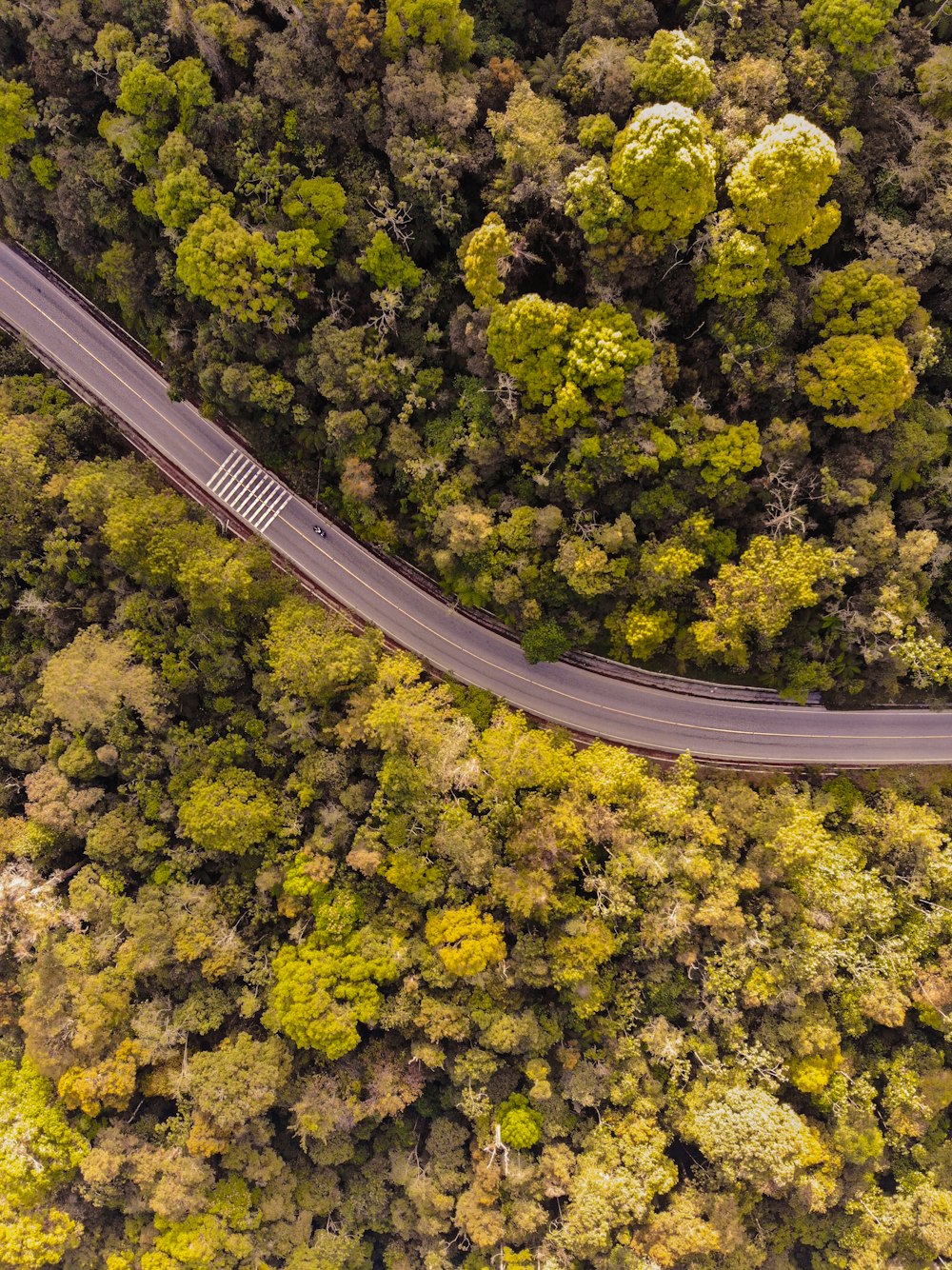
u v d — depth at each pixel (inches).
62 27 1684.3
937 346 1658.5
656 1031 1823.3
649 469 1642.5
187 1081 1809.8
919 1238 1961.1
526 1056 1891.0
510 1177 1841.8
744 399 1637.6
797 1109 1968.5
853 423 1589.6
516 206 1659.7
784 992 1822.1
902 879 1902.1
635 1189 1765.5
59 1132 1785.2
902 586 1712.6
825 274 1579.7
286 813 1924.2
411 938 1886.1
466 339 1722.4
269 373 1879.9
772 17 1581.0
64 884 1973.4
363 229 1706.4
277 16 1724.9
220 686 1952.5
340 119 1674.5
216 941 1877.5
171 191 1678.2
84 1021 1780.3
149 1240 1852.9
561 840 1781.5
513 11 1732.3
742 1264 1907.0
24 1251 1723.7
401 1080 1927.9
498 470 1829.5
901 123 1617.9
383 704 1830.7
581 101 1617.9
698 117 1491.1
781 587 1643.7
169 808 1927.9
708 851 1855.3
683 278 1603.1
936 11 1609.3
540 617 1889.8
